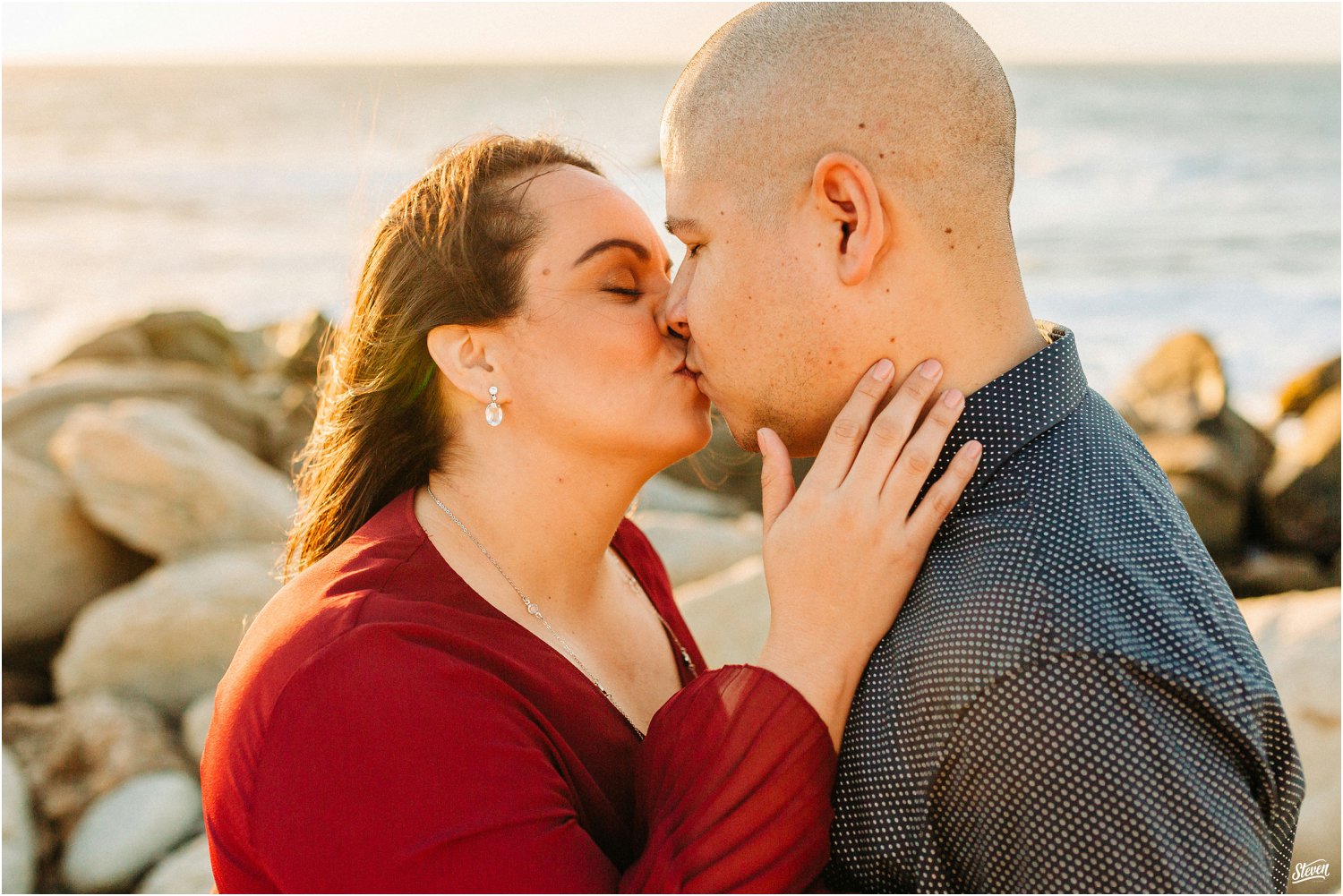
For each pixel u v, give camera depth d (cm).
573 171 201
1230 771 143
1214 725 144
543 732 170
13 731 519
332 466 218
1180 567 154
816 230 167
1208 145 3694
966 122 165
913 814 151
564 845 155
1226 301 2014
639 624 230
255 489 723
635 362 193
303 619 170
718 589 454
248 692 166
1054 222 2662
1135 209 2828
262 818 158
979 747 145
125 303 2142
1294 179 3189
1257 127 4059
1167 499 171
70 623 662
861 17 166
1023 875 145
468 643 171
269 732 159
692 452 203
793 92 167
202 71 8688
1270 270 2227
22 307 2097
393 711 156
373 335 205
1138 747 139
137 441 695
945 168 164
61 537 673
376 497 212
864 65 164
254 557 638
